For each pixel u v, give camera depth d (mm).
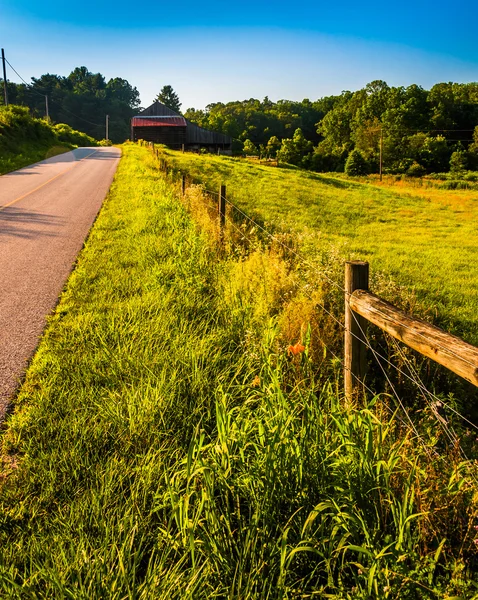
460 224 20438
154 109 72688
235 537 2168
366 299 2760
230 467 2250
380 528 2096
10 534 2240
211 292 5648
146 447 2828
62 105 137500
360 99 113250
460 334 5836
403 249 12867
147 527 2258
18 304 5488
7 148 31453
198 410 3094
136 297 5391
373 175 67875
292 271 5562
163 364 3676
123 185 17312
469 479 2271
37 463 2693
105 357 3881
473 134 84562
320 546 1994
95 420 3062
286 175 35406
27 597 1888
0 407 3330
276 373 2996
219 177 29016
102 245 8172
